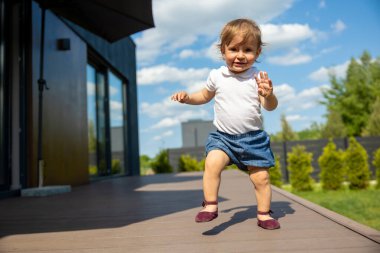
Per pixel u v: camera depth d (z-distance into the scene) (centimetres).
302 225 179
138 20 454
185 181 553
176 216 225
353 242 144
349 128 2519
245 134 181
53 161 494
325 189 991
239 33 174
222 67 193
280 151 1323
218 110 188
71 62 580
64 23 556
